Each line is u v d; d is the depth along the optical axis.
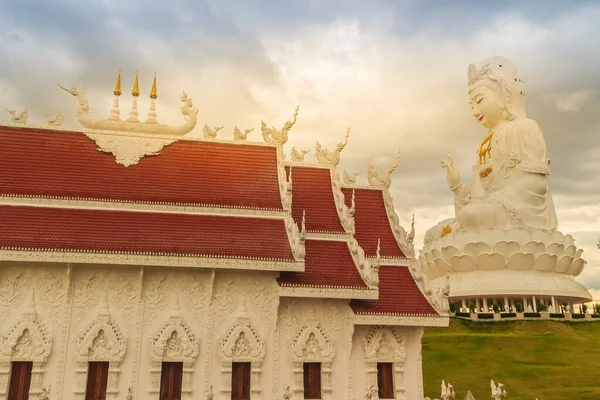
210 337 27.44
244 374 27.62
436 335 50.06
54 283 26.59
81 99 31.88
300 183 34.00
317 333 28.70
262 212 30.34
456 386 37.69
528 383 37.75
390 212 34.59
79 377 25.67
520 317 55.34
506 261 57.94
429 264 63.62
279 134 34.16
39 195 27.88
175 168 31.53
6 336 25.48
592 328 54.56
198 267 27.06
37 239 25.88
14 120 30.66
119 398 25.77
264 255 27.80
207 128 33.34
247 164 32.94
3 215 26.77
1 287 26.05
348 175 36.03
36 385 25.23
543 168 60.56
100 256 25.81
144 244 26.97
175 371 26.89
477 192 65.94
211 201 30.23
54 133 30.95
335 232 31.78
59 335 26.03
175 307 27.39
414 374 29.72
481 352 44.97
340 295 28.23
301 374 28.00
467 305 61.88
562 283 58.56
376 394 27.84
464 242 59.06
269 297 28.67
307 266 29.72
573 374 39.16
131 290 27.30
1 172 28.62
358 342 29.48
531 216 59.72
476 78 67.31
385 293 30.67
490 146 64.38
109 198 28.72
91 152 30.89
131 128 31.91
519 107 65.00
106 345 26.28
